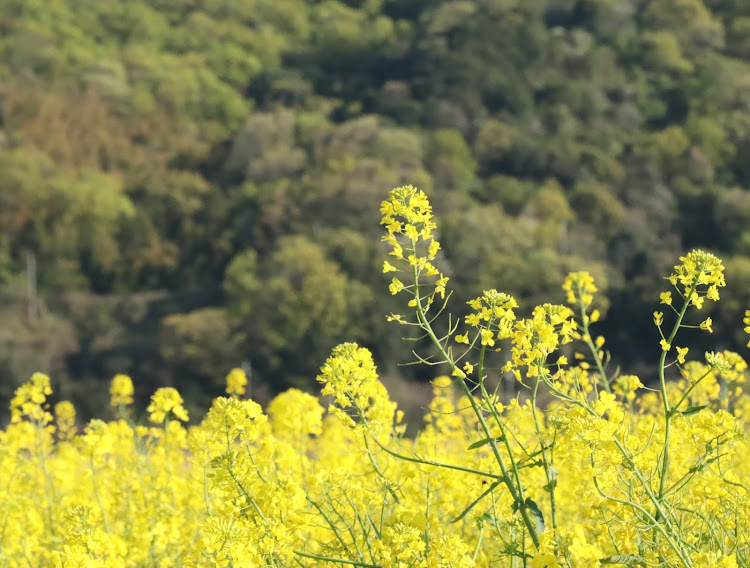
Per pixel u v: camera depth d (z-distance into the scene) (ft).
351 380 14.25
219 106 249.75
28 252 197.57
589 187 184.85
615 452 12.56
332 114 247.09
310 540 16.39
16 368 159.33
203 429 14.89
